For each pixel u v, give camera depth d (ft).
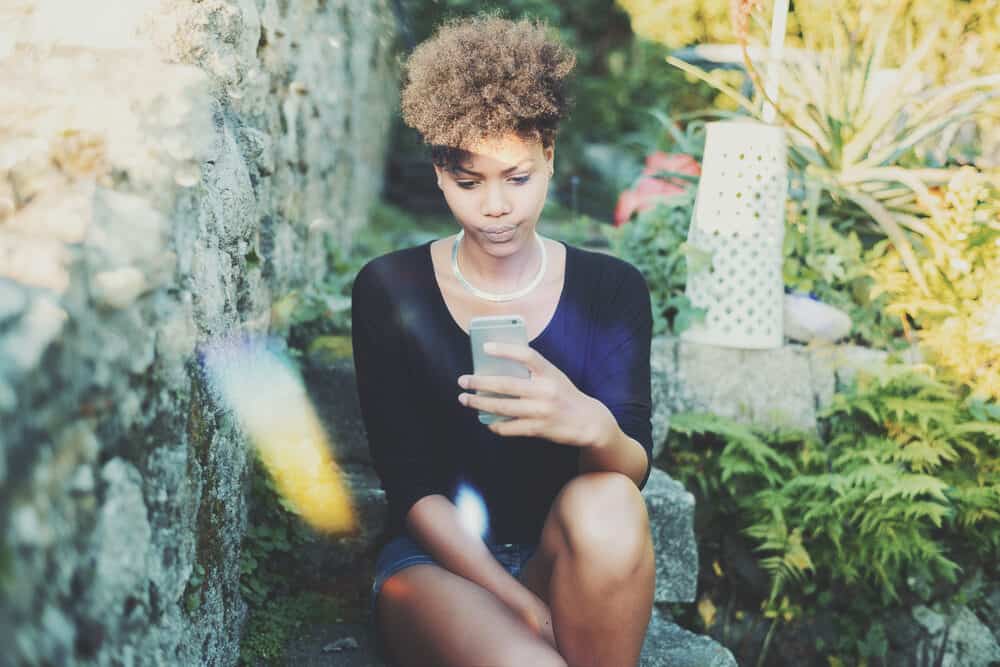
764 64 11.19
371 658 6.74
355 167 14.40
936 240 9.66
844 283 10.37
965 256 9.52
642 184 12.59
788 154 10.87
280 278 8.57
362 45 14.62
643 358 6.31
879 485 8.51
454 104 5.36
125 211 4.19
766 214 9.38
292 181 9.10
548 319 6.20
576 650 5.29
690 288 9.61
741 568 9.30
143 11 5.48
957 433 8.88
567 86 5.67
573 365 6.21
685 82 20.62
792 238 10.15
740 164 9.36
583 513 5.17
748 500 9.12
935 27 10.36
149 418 4.38
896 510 8.65
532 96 5.37
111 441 3.92
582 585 5.13
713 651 7.38
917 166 10.94
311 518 7.57
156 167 4.54
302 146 9.62
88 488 3.59
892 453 8.94
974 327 9.27
